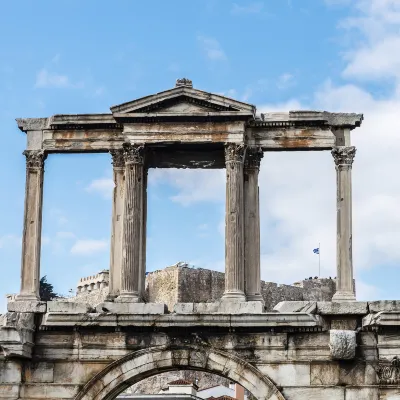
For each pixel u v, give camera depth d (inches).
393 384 2036.2
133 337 2101.4
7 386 2090.3
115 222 2188.7
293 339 2074.3
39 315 2116.1
